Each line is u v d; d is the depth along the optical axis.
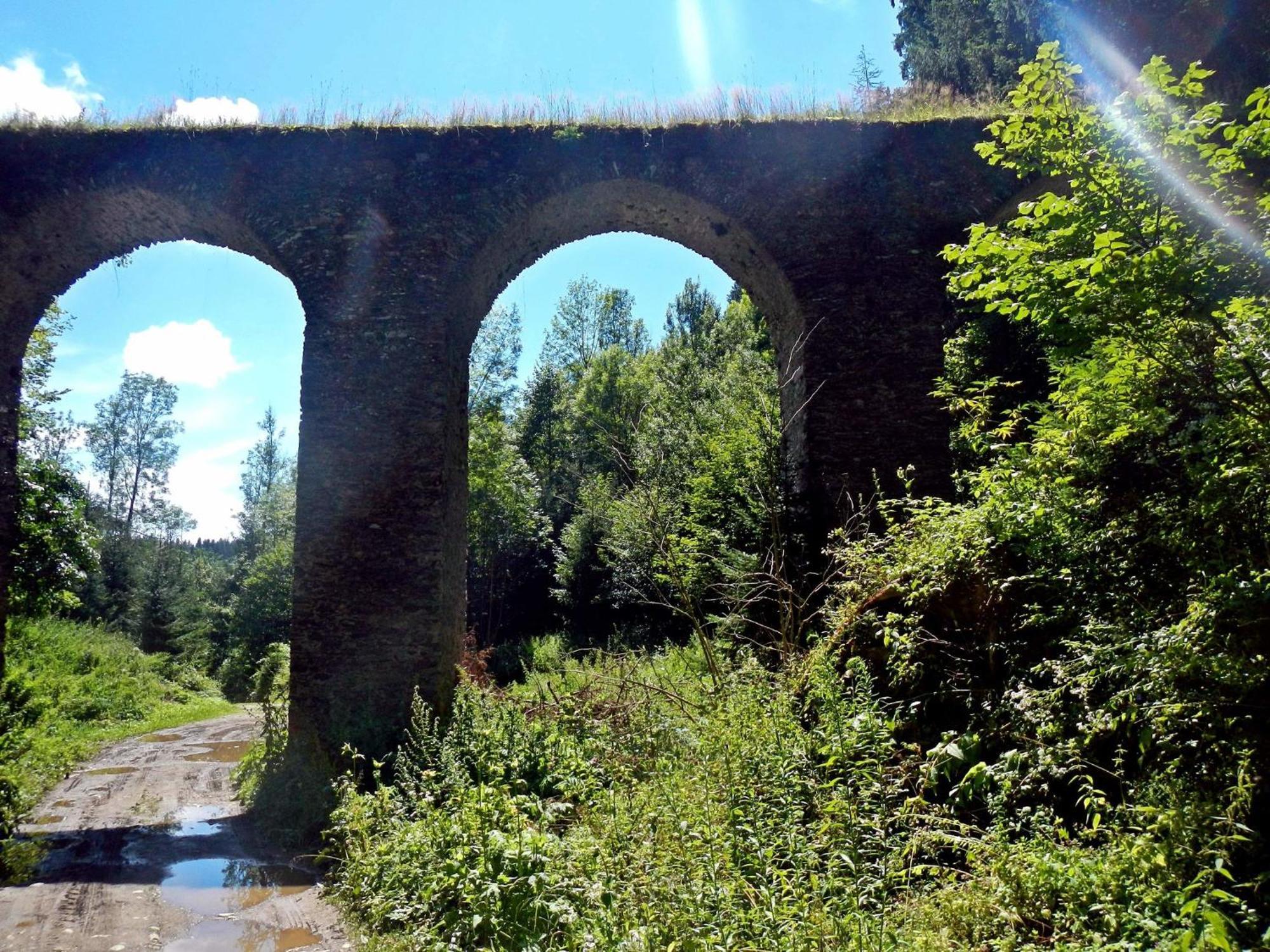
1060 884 3.86
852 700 5.84
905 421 10.80
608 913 4.16
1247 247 4.88
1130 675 4.62
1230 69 11.84
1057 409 7.23
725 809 4.68
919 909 4.06
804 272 11.23
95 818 8.97
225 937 5.46
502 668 20.61
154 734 16.61
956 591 6.32
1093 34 14.02
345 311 11.00
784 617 8.14
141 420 50.44
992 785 5.10
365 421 10.76
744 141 11.52
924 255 11.21
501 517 29.59
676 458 15.05
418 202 11.23
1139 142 5.16
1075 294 4.98
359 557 10.47
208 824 8.73
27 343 12.44
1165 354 4.80
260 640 34.94
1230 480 4.56
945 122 11.51
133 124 12.03
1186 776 4.30
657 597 15.82
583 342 45.94
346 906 5.83
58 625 20.38
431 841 5.57
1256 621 4.07
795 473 11.27
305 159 11.38
